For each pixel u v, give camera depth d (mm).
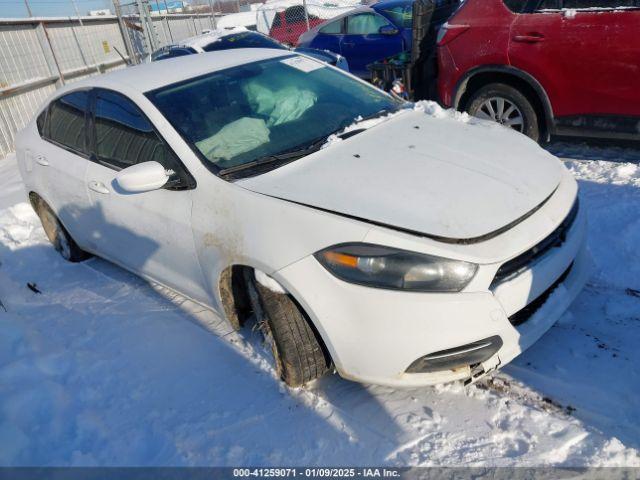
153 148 3072
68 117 3971
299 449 2330
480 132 3051
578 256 2645
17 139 4605
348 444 2318
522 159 2734
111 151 3473
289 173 2652
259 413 2555
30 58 10906
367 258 2188
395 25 8820
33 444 2451
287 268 2346
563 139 5594
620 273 3186
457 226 2221
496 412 2373
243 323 2971
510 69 4961
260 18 15109
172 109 3109
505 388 2498
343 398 2574
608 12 4348
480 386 2533
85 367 3012
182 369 2934
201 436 2457
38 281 4301
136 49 15930
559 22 4586
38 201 4465
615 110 4512
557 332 2805
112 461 2369
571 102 4711
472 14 5145
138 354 3105
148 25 14453
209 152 2891
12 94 9961
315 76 3656
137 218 3201
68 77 12070
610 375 2479
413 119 3270
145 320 3453
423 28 6125
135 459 2379
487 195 2396
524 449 2180
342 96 3533
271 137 3035
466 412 2396
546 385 2479
